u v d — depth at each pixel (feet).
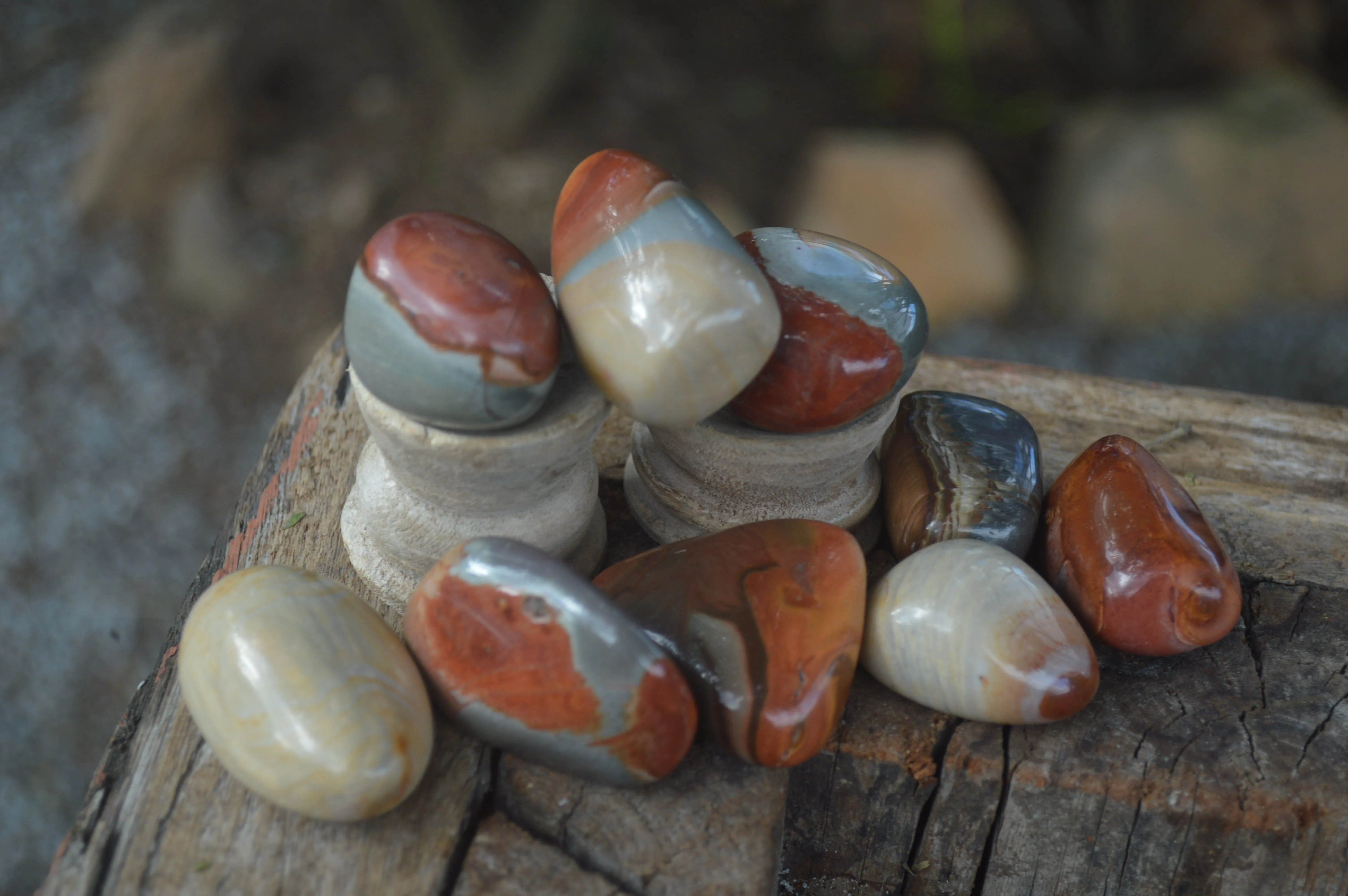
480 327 1.90
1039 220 5.39
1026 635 1.99
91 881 1.94
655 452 2.11
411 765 1.92
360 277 1.93
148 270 5.08
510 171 5.19
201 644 1.94
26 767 3.75
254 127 5.31
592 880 1.95
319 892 1.93
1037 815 2.02
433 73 5.37
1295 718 2.04
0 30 5.98
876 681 2.06
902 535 2.10
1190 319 5.02
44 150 5.48
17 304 5.02
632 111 5.48
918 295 2.03
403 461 1.97
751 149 5.47
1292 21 5.69
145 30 5.55
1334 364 4.84
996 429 2.13
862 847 2.08
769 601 1.99
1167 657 2.08
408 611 1.98
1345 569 2.15
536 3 5.30
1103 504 2.06
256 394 4.72
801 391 1.99
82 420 4.69
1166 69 5.77
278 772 1.91
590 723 1.93
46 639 4.06
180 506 4.42
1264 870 2.02
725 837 1.97
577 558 2.09
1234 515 2.20
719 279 1.91
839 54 5.85
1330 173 5.00
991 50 5.88
